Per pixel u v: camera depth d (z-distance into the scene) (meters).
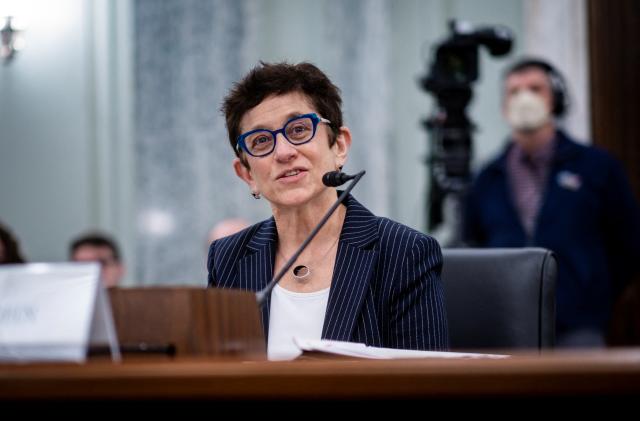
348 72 8.77
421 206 8.73
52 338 1.91
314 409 1.65
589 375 1.54
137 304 2.08
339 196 3.23
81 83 7.69
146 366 1.67
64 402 1.67
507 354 2.19
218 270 3.21
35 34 7.64
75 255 6.41
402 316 2.98
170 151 8.31
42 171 7.62
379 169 8.70
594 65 5.76
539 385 1.55
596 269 5.34
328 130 3.13
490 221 5.75
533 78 5.70
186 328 2.05
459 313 3.39
